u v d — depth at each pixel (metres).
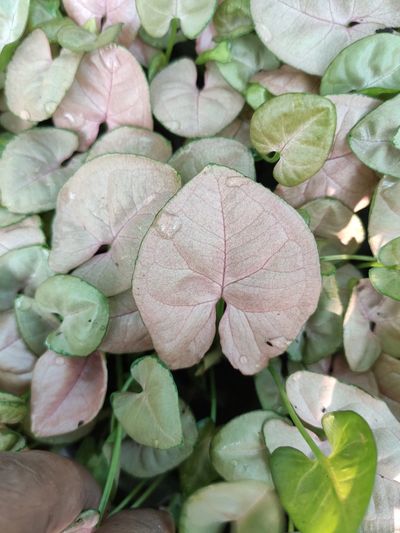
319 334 0.19
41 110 0.19
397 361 0.19
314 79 0.20
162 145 0.19
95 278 0.18
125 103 0.20
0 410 0.17
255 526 0.17
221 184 0.13
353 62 0.18
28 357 0.19
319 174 0.19
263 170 0.21
